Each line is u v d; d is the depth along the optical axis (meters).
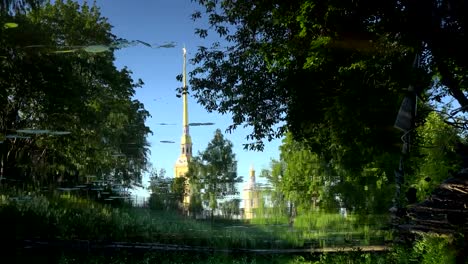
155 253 27.23
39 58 20.80
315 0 8.75
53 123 25.28
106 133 32.25
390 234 13.06
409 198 11.02
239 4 13.05
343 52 9.55
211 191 40.69
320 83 11.85
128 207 36.16
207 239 31.16
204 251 29.59
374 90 10.24
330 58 9.57
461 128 9.69
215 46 14.47
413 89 9.93
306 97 12.34
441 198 8.17
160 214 35.72
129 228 29.58
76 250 24.95
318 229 31.80
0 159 27.56
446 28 7.89
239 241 31.39
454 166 12.56
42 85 22.17
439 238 8.14
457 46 7.91
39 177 30.69
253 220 39.34
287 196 36.53
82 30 26.41
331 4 8.51
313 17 9.06
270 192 41.06
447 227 8.04
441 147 11.20
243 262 27.50
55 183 32.25
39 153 29.20
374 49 9.09
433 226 8.39
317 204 34.50
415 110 10.48
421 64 8.81
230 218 40.03
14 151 27.84
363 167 18.06
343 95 10.58
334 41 9.24
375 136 11.94
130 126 35.50
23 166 28.39
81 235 26.33
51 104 23.30
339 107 10.73
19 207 25.30
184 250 29.22
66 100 23.20
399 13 8.15
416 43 8.17
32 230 24.08
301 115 12.96
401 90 9.98
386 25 8.34
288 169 35.44
